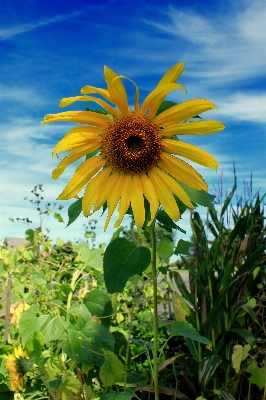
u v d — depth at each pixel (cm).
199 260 79
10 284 81
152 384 68
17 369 58
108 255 53
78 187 52
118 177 53
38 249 89
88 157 54
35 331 59
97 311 73
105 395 52
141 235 81
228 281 69
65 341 65
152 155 52
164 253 70
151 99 50
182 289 78
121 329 91
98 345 65
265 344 72
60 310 64
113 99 50
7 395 60
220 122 49
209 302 77
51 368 59
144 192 52
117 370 57
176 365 87
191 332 57
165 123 52
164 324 98
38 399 61
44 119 48
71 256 95
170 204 51
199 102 49
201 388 67
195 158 51
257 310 76
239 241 77
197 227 79
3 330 87
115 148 52
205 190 51
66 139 50
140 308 104
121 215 52
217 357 69
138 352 87
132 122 52
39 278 75
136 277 81
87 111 51
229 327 71
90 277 91
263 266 81
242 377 72
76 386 56
